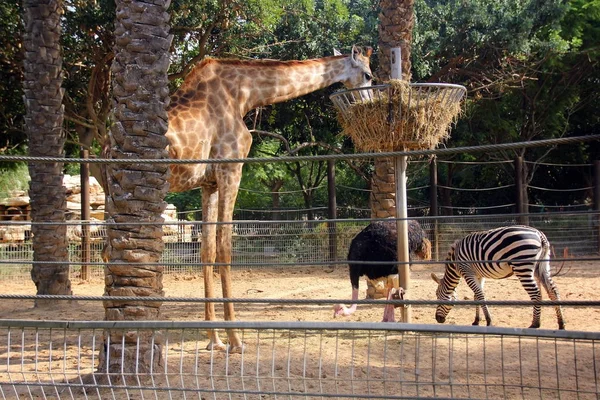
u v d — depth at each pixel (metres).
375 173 10.23
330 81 8.55
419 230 8.45
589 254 15.48
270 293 11.59
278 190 26.22
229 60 7.75
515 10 17.56
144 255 5.72
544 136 21.00
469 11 17.14
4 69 15.27
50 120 10.49
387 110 7.23
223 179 7.22
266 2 14.89
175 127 6.93
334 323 3.64
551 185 22.70
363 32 18.17
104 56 14.83
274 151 23.27
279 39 17.48
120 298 4.32
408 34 10.30
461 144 20.20
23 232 16.55
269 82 7.90
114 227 5.73
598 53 18.66
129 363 5.61
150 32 5.83
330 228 15.03
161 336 5.84
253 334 7.70
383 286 9.48
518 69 18.17
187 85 7.41
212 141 7.28
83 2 14.15
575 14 18.95
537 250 7.72
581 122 21.95
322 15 17.88
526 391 5.43
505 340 7.35
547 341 7.30
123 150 5.75
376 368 6.10
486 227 15.27
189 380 5.62
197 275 14.34
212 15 14.66
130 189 5.73
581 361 6.45
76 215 16.14
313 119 19.84
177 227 16.84
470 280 8.16
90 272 13.91
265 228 15.02
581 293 10.65
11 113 16.11
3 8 14.10
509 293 10.66
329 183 15.00
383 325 3.62
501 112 20.27
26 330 8.13
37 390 5.41
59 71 10.61
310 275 14.21
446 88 7.34
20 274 14.07
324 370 6.00
